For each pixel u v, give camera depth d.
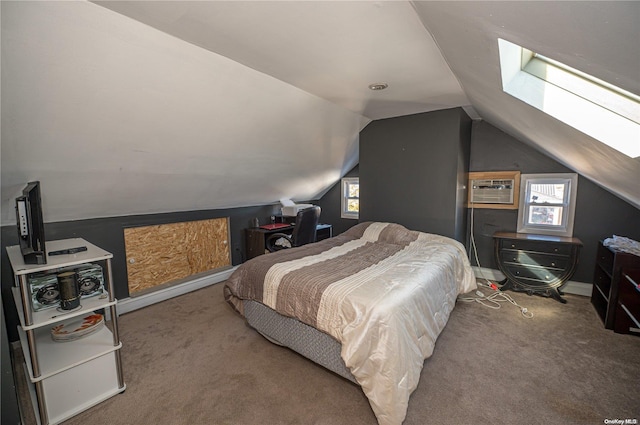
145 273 3.16
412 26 1.44
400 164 3.48
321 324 1.73
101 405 1.66
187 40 1.59
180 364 2.05
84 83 1.55
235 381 1.86
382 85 2.36
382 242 3.15
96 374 1.68
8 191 1.95
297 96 2.53
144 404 1.67
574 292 3.20
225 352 2.20
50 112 1.60
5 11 1.13
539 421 1.51
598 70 0.88
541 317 2.67
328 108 2.93
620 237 2.73
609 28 0.62
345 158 4.36
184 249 3.53
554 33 0.80
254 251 4.11
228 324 2.65
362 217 3.85
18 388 1.83
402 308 1.62
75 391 1.60
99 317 2.01
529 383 1.79
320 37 1.56
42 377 1.46
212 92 2.03
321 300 1.76
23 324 1.45
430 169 3.28
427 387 1.77
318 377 1.90
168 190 2.87
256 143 2.86
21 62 1.32
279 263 2.31
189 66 1.77
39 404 1.48
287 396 1.72
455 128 3.10
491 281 3.61
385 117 3.51
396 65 1.95
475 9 0.91
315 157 3.81
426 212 3.35
